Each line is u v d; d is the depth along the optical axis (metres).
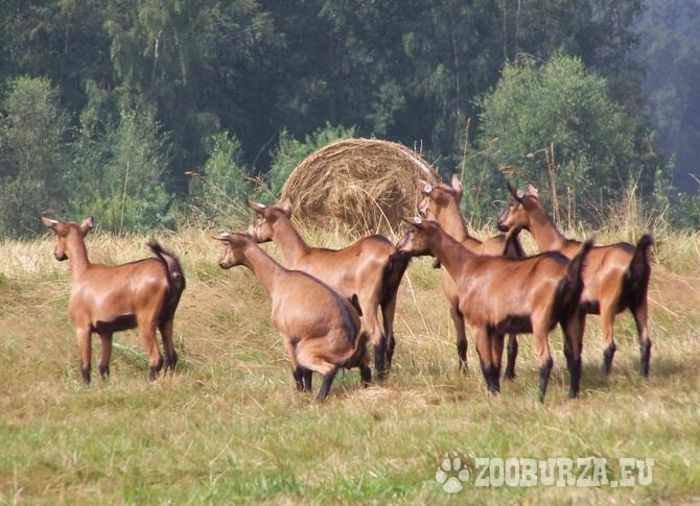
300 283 47.12
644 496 32.75
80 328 50.59
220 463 37.81
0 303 59.75
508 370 49.22
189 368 55.22
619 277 46.91
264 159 199.00
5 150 169.75
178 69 183.75
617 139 169.25
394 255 49.47
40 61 194.25
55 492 35.69
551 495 33.03
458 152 191.00
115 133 176.62
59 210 166.75
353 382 49.66
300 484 35.34
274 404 45.56
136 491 35.22
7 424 43.22
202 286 62.34
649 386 45.41
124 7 194.00
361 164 81.75
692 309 60.88
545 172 163.12
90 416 44.25
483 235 73.56
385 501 33.41
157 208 151.12
